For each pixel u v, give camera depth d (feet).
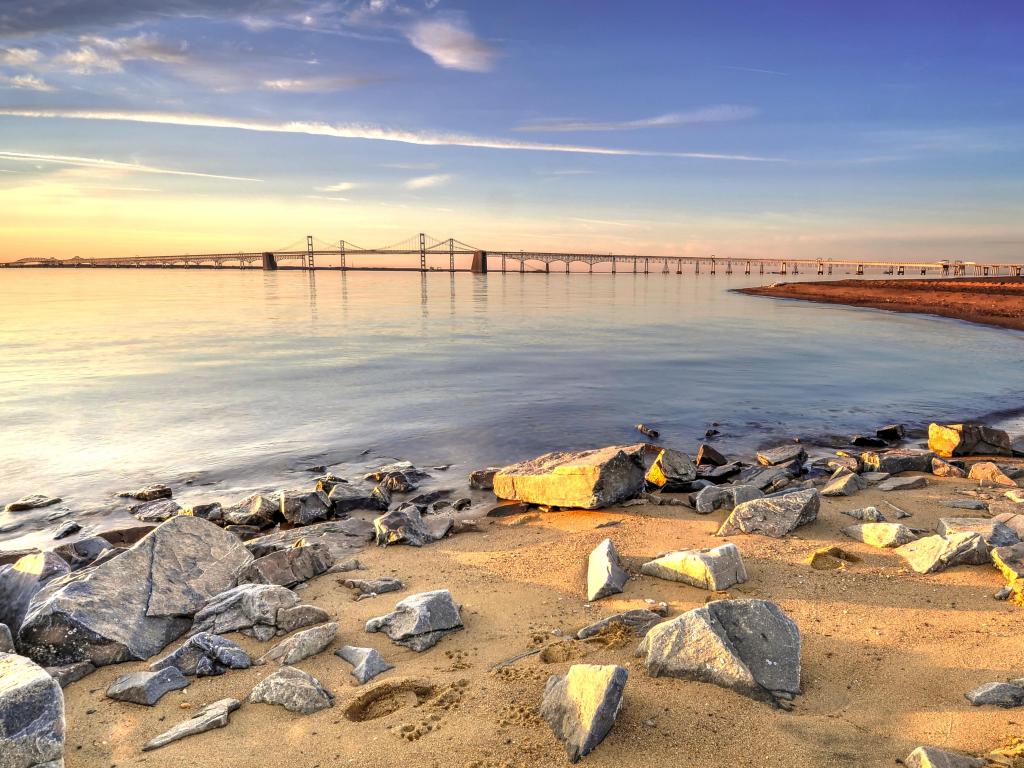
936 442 49.32
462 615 22.59
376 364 95.76
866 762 13.15
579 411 65.72
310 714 16.19
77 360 98.37
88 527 36.19
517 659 18.78
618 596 23.38
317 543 31.14
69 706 17.15
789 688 16.08
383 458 50.21
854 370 90.74
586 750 13.65
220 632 21.30
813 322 169.78
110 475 45.73
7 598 23.29
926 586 22.58
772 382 81.92
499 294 334.44
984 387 78.13
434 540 32.48
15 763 12.23
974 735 13.79
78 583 21.53
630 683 16.55
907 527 27.86
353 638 20.80
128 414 63.67
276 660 19.31
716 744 13.88
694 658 16.75
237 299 274.77
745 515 30.50
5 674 13.52
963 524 27.84
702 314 200.44
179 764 14.21
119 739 15.43
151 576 23.20
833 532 29.17
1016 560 23.35
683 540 29.14
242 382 80.64
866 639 18.89
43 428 58.23
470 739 14.52
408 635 20.20
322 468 47.44
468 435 56.70
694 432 58.08
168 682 17.92
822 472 44.68
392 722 15.51
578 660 18.28
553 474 37.17
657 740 14.06
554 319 181.06
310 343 122.31
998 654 17.51
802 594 22.34
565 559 27.68
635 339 130.31
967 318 172.96
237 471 46.80
